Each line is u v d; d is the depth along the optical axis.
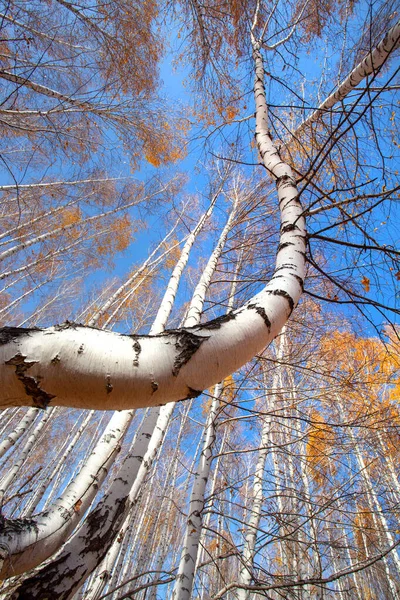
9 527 1.39
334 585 6.94
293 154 3.25
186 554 3.09
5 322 11.49
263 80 2.95
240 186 5.99
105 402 0.72
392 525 5.18
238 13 3.88
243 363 0.93
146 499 9.73
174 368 0.76
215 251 4.62
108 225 9.27
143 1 4.33
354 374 4.04
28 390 0.67
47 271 9.48
